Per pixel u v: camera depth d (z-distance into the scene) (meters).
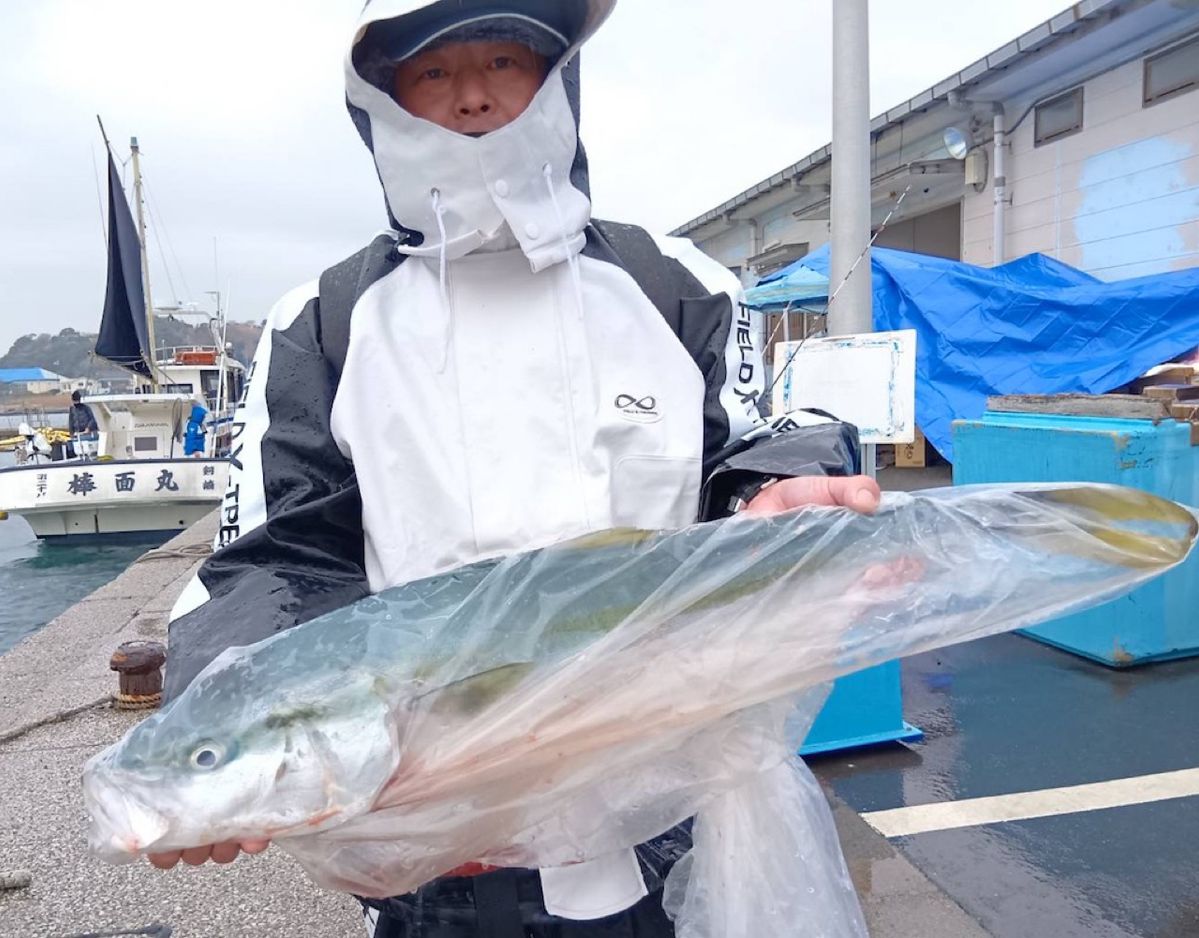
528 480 1.33
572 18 1.37
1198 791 2.98
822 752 3.34
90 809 0.95
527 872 1.29
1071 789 3.04
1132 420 3.90
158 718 1.01
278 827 0.96
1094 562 1.16
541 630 1.08
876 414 3.14
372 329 1.37
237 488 1.38
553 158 1.38
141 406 15.29
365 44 1.36
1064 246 7.96
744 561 1.13
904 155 9.81
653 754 1.10
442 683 1.04
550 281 1.40
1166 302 6.28
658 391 1.38
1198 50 6.61
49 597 11.21
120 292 16.44
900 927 2.36
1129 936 2.33
